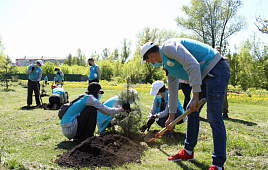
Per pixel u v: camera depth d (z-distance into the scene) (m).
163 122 4.34
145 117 6.16
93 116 3.95
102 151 3.12
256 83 34.97
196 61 2.43
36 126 5.17
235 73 39.81
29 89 8.80
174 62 2.64
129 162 2.99
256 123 6.07
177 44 2.54
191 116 3.02
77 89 21.31
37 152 3.33
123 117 4.21
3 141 3.89
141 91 18.97
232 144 3.77
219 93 2.52
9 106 8.95
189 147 3.05
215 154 2.56
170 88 3.11
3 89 18.52
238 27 31.06
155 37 50.03
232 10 30.58
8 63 20.27
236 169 2.81
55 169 2.68
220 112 2.55
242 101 12.63
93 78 9.69
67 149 3.52
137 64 49.75
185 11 32.78
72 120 3.86
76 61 106.25
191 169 2.76
